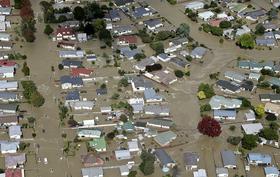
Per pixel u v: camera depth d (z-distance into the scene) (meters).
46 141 106.44
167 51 136.75
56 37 140.62
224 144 108.12
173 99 120.06
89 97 119.00
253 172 101.62
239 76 127.56
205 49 138.25
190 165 101.12
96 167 100.44
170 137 107.69
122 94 120.50
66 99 116.81
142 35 142.00
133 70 128.88
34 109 114.81
